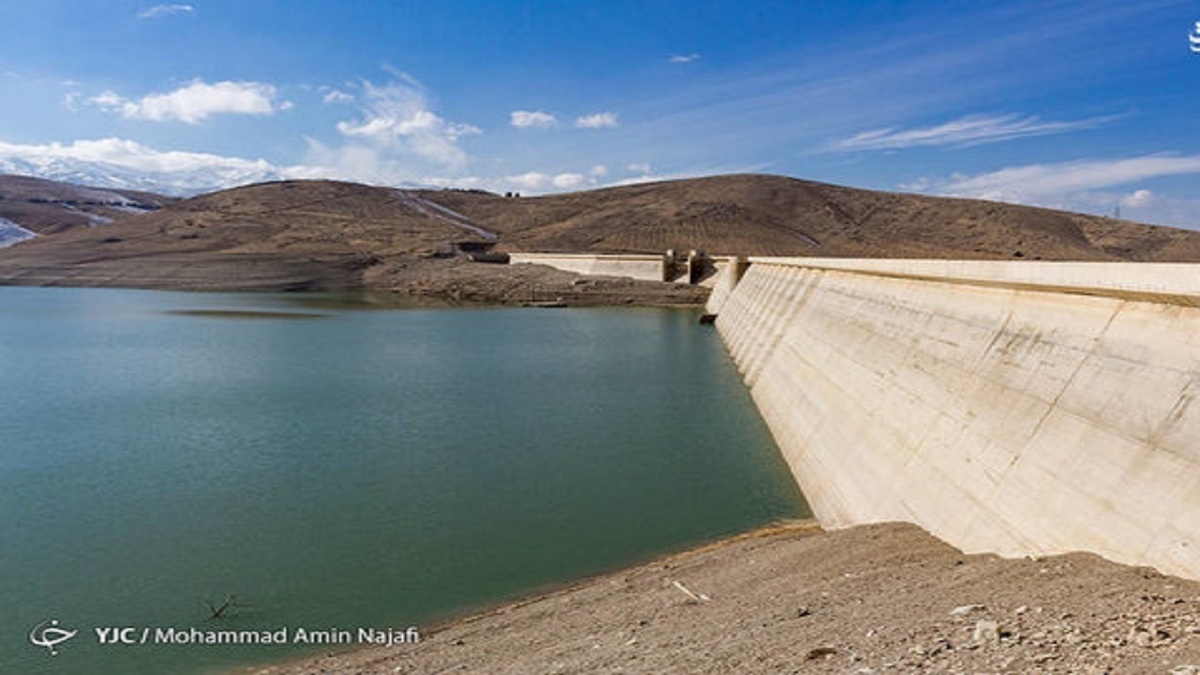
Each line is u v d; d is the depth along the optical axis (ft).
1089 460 62.95
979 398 83.76
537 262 609.42
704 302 481.87
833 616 56.13
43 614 79.05
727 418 169.68
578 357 264.93
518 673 55.77
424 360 255.50
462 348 286.25
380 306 461.37
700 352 280.10
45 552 95.14
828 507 104.58
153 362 245.65
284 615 78.43
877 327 131.03
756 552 86.33
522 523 104.83
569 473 127.44
